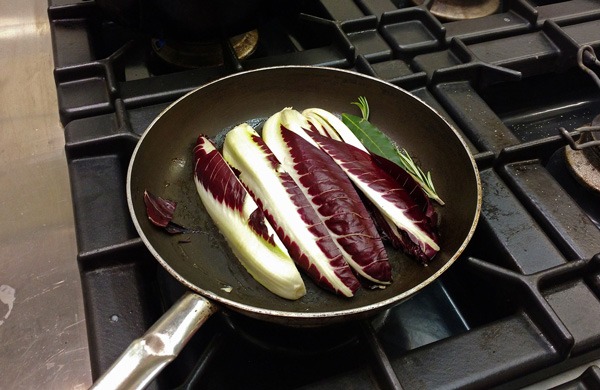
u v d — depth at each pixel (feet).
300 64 1.55
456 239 1.12
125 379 0.80
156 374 0.82
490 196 1.24
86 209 1.19
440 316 1.23
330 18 1.70
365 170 1.22
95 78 1.48
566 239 1.14
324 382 0.95
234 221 1.12
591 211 1.31
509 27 1.69
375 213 1.21
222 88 1.33
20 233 1.18
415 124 1.35
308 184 1.16
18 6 1.74
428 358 0.98
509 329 1.02
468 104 1.45
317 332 1.13
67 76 1.45
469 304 1.25
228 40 1.52
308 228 1.11
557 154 1.41
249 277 1.11
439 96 1.49
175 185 1.26
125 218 1.18
